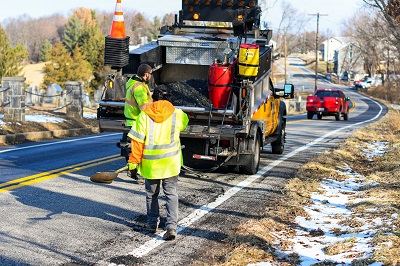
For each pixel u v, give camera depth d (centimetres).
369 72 12275
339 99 3506
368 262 594
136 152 693
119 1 1097
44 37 17700
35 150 1545
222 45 1184
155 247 677
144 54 1157
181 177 1138
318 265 613
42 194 940
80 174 1140
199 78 1234
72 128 2236
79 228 746
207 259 639
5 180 1048
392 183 1074
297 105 5606
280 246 686
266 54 1255
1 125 1889
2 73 5797
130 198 934
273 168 1281
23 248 654
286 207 891
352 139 1936
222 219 815
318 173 1207
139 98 932
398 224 746
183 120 713
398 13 1551
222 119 1035
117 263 614
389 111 5516
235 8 1273
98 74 6912
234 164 1135
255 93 1148
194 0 1283
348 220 805
